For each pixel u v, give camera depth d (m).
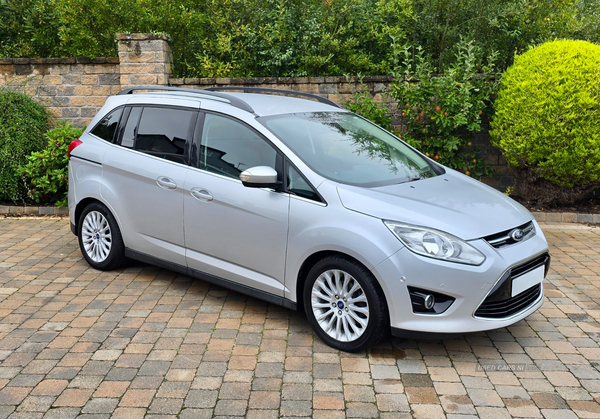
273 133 4.26
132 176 4.95
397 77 7.86
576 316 4.53
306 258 3.93
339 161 4.29
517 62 7.38
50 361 3.71
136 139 5.05
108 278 5.27
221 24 8.76
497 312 3.70
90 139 5.43
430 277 3.50
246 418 3.11
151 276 5.35
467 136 8.21
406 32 8.74
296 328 4.26
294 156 4.09
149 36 7.98
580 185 7.39
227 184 4.33
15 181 7.56
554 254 6.08
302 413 3.17
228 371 3.61
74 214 5.55
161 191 4.74
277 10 8.63
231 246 4.35
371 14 8.88
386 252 3.56
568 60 6.86
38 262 5.71
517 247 3.77
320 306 3.95
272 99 5.02
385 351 3.91
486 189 4.55
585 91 6.75
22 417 3.09
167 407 3.21
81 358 3.76
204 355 3.82
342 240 3.69
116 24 8.63
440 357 3.84
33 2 9.53
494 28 8.56
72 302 4.70
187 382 3.47
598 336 4.18
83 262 5.72
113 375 3.54
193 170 4.57
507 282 3.62
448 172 4.88
